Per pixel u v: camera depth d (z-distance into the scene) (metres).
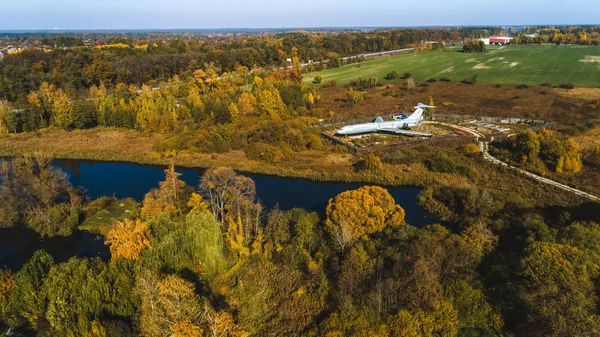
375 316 31.06
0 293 35.03
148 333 29.12
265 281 38.88
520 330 29.19
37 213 53.91
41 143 88.75
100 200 59.41
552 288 29.78
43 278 36.38
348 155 78.12
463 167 67.38
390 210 46.53
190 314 29.22
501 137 86.31
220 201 51.75
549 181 63.72
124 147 85.62
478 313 31.02
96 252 47.84
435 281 33.22
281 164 74.62
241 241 42.88
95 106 102.50
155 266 36.53
